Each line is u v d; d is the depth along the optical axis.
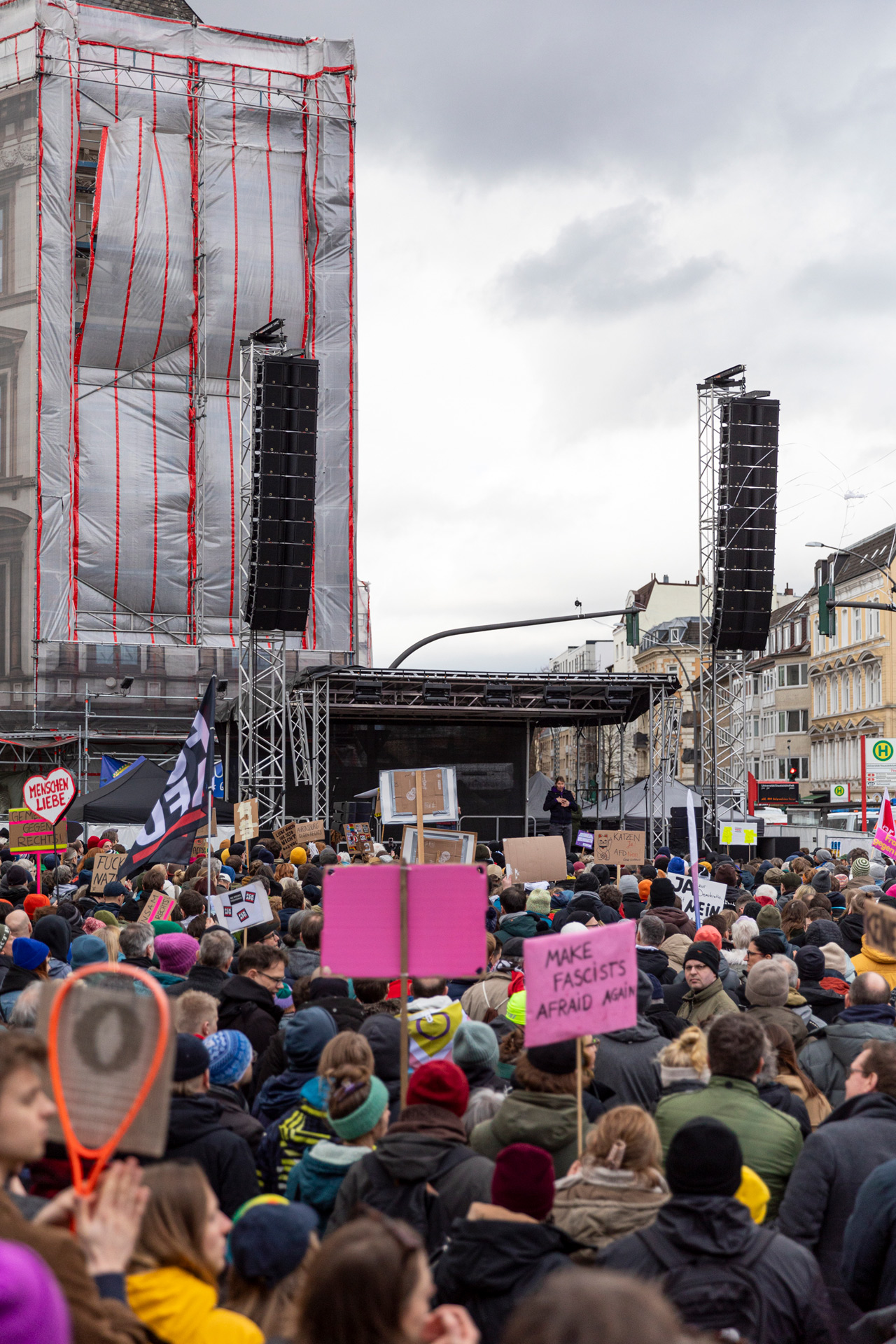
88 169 43.72
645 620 100.12
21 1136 2.73
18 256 41.00
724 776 34.06
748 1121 4.77
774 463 29.94
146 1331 2.71
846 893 12.49
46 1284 1.79
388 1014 6.74
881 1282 3.99
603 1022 4.85
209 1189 3.23
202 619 42.97
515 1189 3.72
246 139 43.81
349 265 44.59
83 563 42.00
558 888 15.02
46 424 40.88
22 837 15.53
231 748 39.88
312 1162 4.64
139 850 11.74
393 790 14.07
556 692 34.31
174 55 43.34
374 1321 2.31
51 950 8.66
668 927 10.44
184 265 43.09
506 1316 3.47
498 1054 6.40
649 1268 3.47
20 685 40.19
